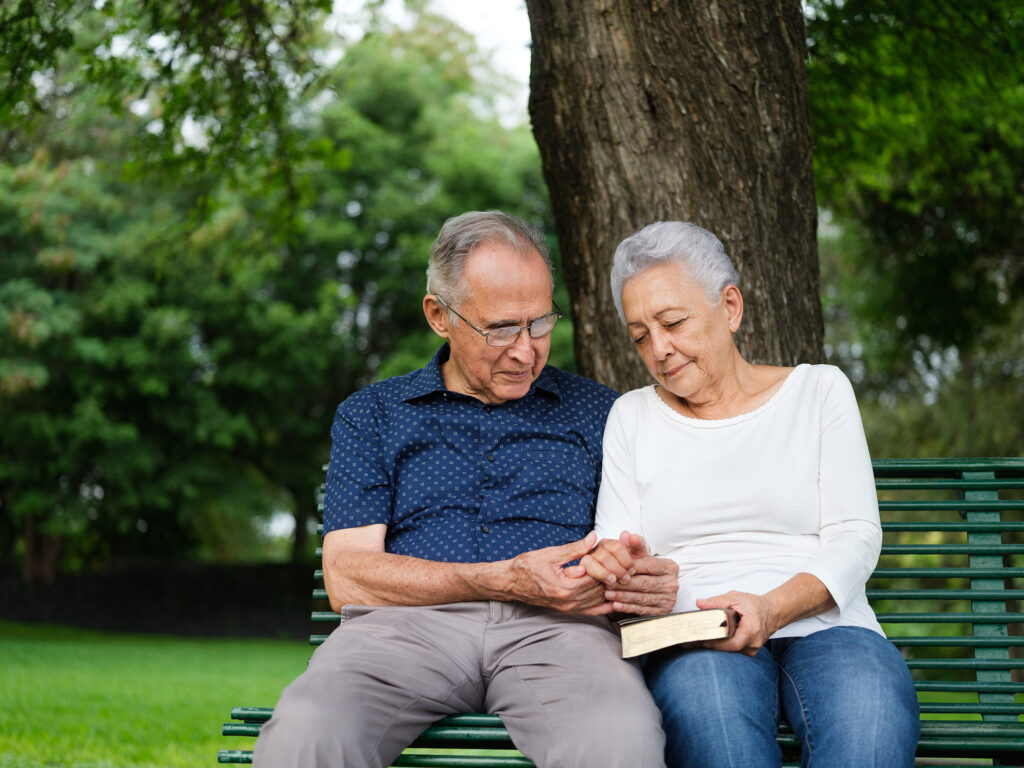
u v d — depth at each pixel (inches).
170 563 772.6
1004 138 307.4
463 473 97.9
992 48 205.8
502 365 97.8
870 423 454.3
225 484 692.7
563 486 98.9
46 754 190.1
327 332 670.5
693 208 129.6
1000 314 403.9
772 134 131.3
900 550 104.4
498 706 85.7
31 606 720.3
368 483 97.1
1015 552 102.3
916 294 408.5
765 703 79.5
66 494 653.9
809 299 133.5
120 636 639.1
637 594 86.2
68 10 185.2
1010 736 83.0
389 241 708.0
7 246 609.9
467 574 87.3
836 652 81.8
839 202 371.2
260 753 77.3
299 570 773.9
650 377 131.3
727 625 80.7
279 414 693.9
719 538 92.5
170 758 194.1
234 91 199.8
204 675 383.9
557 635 87.2
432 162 676.1
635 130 131.0
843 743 75.3
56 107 384.5
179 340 643.5
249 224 576.7
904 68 217.2
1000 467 104.8
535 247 98.3
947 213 391.5
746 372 97.3
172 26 194.5
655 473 95.0
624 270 93.9
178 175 213.8
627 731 76.3
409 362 665.6
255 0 193.5
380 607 90.7
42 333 568.1
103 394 646.5
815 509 91.5
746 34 130.8
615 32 131.4
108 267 627.5
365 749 79.7
